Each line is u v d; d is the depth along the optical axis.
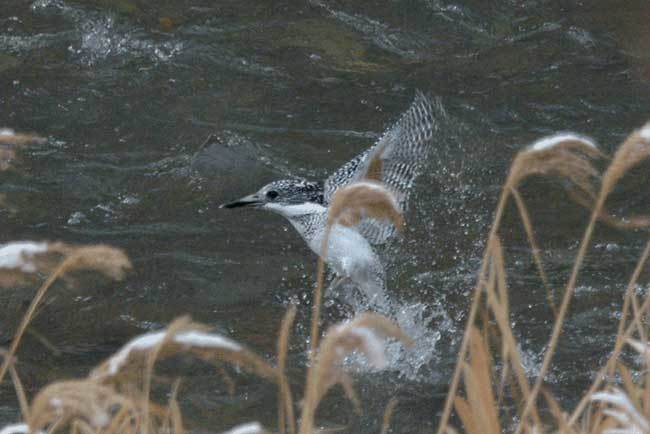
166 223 12.81
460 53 17.59
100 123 15.23
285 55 17.38
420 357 10.03
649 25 18.19
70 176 13.75
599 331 10.32
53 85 16.19
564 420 5.71
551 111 15.69
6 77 16.33
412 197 13.30
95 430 5.52
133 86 16.27
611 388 5.65
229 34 17.88
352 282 11.30
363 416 8.96
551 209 13.01
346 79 16.72
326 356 3.98
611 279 11.34
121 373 4.11
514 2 19.11
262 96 16.14
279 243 12.46
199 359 9.74
